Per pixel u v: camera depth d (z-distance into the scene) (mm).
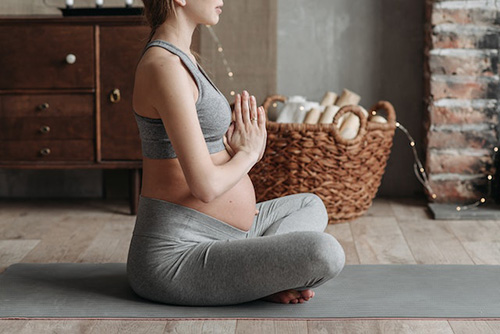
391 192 3834
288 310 2027
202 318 1969
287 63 3789
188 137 1860
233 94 3750
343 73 3779
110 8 3424
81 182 3912
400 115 3779
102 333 1892
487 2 3402
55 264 2555
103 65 3361
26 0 3750
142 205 2066
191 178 1880
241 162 1979
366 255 2693
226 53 3729
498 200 3469
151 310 2029
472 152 3479
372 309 2037
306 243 1905
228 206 2057
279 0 3750
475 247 2795
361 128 3127
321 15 3752
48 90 3391
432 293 2182
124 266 2527
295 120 3396
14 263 2580
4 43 3377
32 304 2102
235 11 3711
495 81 3434
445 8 3424
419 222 3225
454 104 3463
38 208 3623
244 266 1945
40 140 3424
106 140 3402
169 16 1993
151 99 1900
